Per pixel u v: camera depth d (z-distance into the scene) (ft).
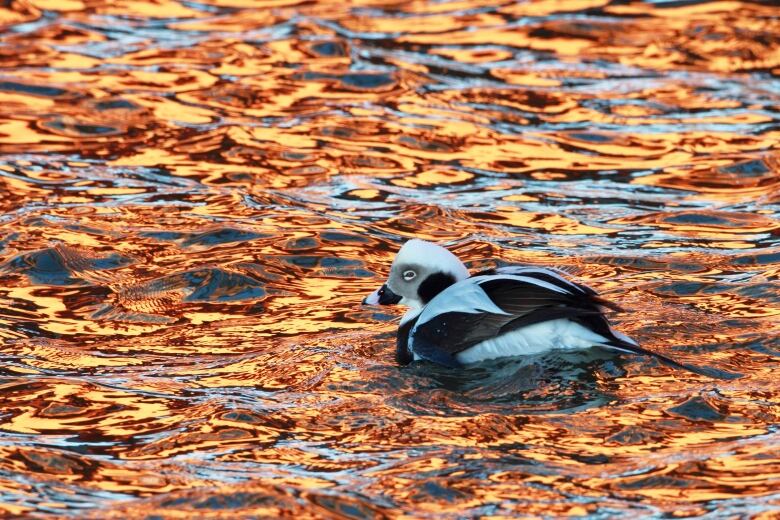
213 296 40.63
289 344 36.24
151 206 49.19
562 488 26.50
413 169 53.36
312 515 25.45
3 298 40.32
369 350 35.55
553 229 46.96
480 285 34.40
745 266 42.29
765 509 25.26
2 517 25.57
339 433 29.78
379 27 72.02
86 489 27.02
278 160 54.34
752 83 63.05
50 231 46.21
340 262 43.65
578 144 55.98
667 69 65.16
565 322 33.60
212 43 69.41
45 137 56.80
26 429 30.48
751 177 51.75
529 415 30.37
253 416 30.83
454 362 33.71
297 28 71.77
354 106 60.70
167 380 33.71
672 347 34.35
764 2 75.00
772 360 33.40
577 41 69.41
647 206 49.11
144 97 61.62
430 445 28.84
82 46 68.80
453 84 63.46
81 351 36.06
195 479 27.40
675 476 26.84
